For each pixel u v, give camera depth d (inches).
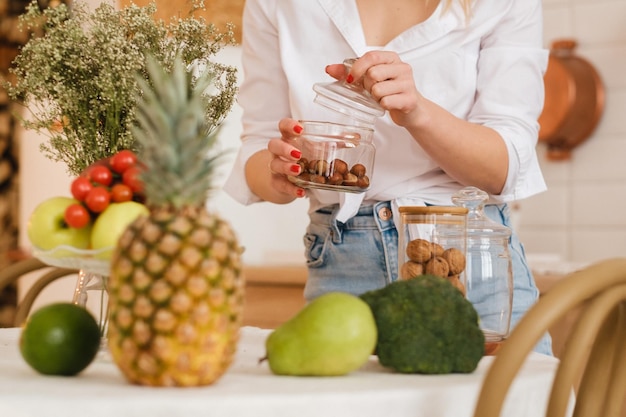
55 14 49.5
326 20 61.2
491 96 58.6
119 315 32.0
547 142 138.1
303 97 61.6
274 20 63.0
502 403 32.3
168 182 31.9
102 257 39.1
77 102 47.9
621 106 133.3
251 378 35.7
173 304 31.3
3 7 146.9
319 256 60.3
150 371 32.0
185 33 50.3
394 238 58.0
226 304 32.1
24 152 145.6
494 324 45.7
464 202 47.3
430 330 37.9
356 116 51.4
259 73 64.9
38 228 39.7
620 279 37.5
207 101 49.6
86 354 36.4
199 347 31.8
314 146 51.2
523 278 58.5
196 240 31.6
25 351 36.1
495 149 55.4
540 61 59.9
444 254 44.6
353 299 37.3
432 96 59.1
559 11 138.6
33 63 48.6
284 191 54.7
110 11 49.5
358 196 58.0
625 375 40.7
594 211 135.9
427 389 33.4
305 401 30.9
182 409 29.6
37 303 135.8
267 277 98.9
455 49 58.9
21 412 29.5
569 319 80.7
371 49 60.4
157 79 32.2
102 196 38.9
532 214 141.6
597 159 135.6
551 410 35.4
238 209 117.0
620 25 133.3
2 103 146.3
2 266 145.1
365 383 34.7
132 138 47.3
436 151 54.3
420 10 60.2
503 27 59.7
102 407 29.5
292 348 36.1
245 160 63.7
